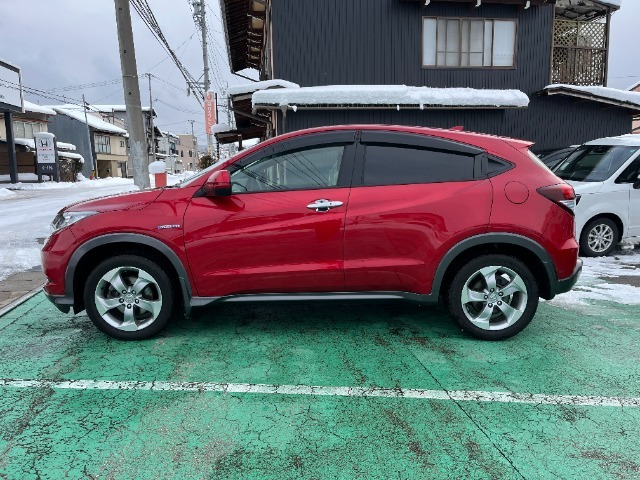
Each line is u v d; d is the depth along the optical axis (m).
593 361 3.29
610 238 6.75
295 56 12.48
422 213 3.44
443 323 4.07
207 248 3.47
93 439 2.41
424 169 3.55
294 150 3.59
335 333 3.84
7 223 10.85
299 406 2.72
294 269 3.49
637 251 7.17
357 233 3.46
